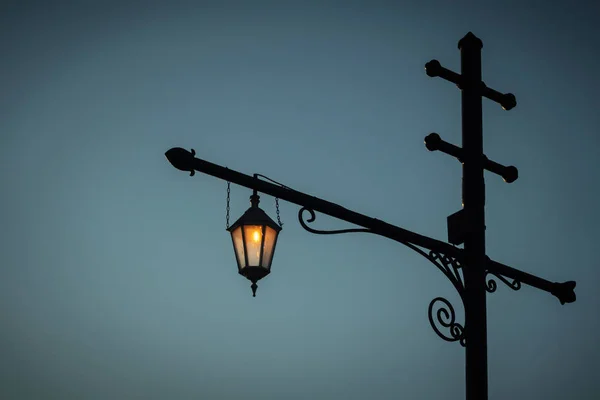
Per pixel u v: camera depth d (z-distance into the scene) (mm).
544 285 10172
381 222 8852
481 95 9914
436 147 9352
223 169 8477
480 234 9172
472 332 8734
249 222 8891
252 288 8789
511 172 9688
